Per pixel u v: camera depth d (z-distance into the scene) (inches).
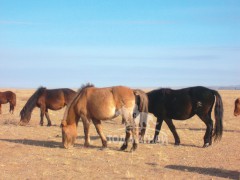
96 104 576.4
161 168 461.7
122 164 483.5
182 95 633.6
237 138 735.7
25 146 611.8
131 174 416.5
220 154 561.0
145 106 576.7
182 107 631.8
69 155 541.3
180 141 682.8
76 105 599.2
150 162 499.5
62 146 614.2
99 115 578.6
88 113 593.3
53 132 805.9
